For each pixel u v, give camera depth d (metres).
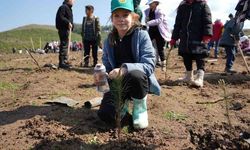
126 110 1.99
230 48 4.57
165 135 1.89
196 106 2.48
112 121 1.95
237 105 2.53
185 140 1.84
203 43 3.14
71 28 4.48
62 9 4.39
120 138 1.82
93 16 4.83
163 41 4.03
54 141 1.77
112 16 1.93
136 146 1.72
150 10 3.98
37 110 2.27
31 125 2.00
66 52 4.50
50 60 6.99
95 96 2.72
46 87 3.08
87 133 1.88
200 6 3.13
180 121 2.14
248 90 3.18
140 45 1.94
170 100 2.55
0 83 3.43
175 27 3.29
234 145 1.73
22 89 3.10
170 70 4.94
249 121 2.21
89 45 4.91
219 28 6.92
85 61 4.93
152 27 3.97
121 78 1.75
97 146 1.73
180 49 3.22
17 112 2.27
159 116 2.20
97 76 1.76
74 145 1.73
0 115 2.24
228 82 3.59
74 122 2.03
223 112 2.39
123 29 1.92
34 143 1.78
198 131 1.95
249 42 7.54
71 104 2.37
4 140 1.83
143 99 1.90
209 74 4.16
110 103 1.94
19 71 4.48
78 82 3.38
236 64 6.06
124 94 1.85
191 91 3.01
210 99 2.75
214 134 1.84
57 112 2.21
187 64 3.27
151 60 1.91
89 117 2.10
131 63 1.90
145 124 1.94
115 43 2.00
